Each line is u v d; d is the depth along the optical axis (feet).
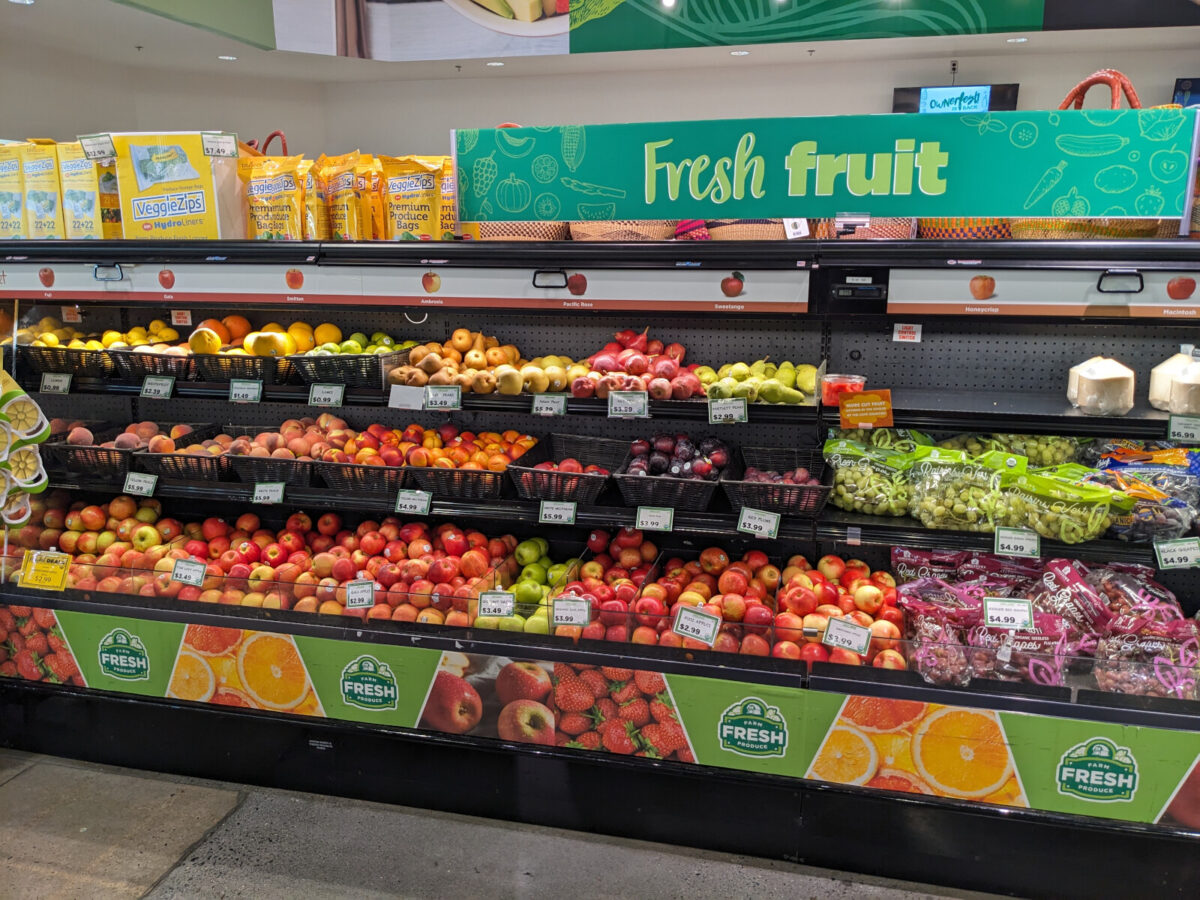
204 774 9.51
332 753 9.08
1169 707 7.04
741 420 8.22
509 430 10.32
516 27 20.18
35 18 16.83
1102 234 7.49
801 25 19.42
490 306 8.41
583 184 7.98
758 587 8.83
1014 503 7.88
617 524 8.66
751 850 8.20
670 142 7.70
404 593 8.73
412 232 9.00
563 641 8.32
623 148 7.82
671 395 8.48
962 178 7.24
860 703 7.57
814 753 7.80
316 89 26.30
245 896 7.75
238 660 9.05
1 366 8.30
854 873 7.99
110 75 21.29
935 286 7.43
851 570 8.92
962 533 7.97
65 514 10.81
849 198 7.47
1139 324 7.70
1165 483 7.99
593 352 9.96
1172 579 9.05
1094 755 7.18
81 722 9.71
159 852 8.30
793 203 7.59
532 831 8.63
